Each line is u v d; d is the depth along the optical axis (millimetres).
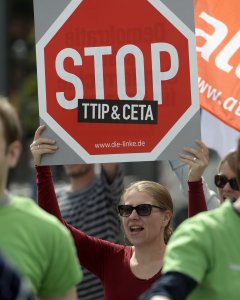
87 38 9531
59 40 9516
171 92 9516
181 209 20141
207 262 7402
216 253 7391
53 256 7570
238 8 11148
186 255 7332
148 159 9461
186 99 9492
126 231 10039
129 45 9547
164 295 7102
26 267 7363
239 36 11125
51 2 9516
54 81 9500
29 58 50219
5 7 39062
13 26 56938
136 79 9516
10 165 7590
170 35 9547
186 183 10773
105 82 9516
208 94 11156
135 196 9992
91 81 9508
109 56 9539
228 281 7383
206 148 9438
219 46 11172
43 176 9734
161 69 9531
